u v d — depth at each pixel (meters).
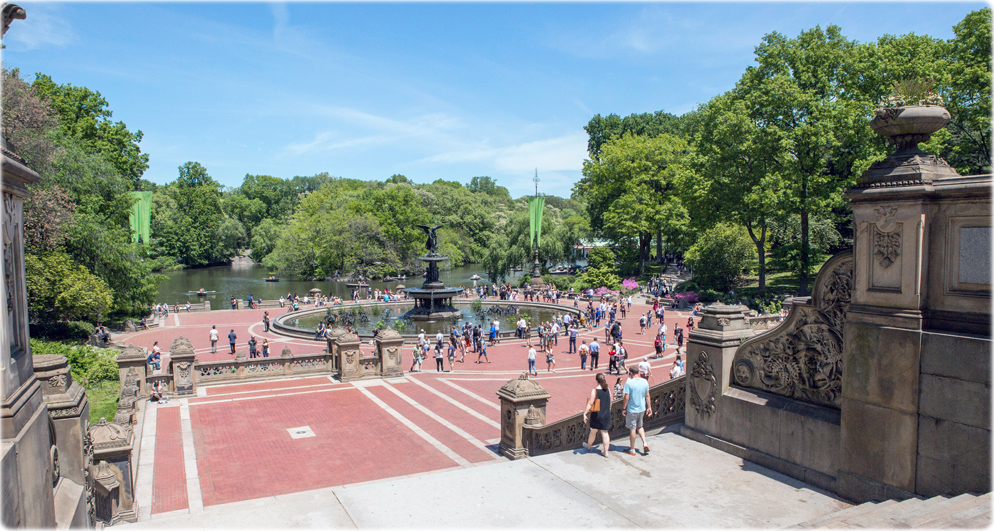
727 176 45.75
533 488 7.33
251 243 126.56
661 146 71.75
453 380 25.91
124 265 41.62
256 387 24.16
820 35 43.31
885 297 6.70
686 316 47.22
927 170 6.45
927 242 6.36
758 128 42.81
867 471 6.88
